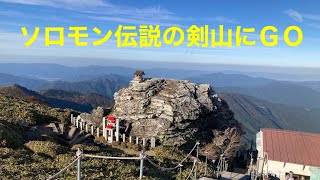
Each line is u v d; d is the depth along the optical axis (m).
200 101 46.31
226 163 42.47
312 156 39.53
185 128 43.16
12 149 28.38
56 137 36.41
